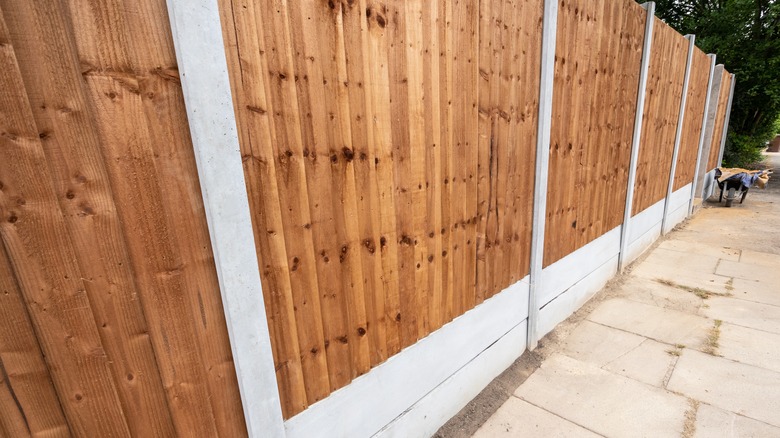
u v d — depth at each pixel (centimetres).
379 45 149
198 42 97
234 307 116
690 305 366
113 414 104
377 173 159
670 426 219
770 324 325
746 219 684
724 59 1119
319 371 152
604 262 400
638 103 382
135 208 98
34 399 92
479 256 228
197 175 107
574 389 254
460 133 195
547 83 244
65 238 90
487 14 195
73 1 84
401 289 182
